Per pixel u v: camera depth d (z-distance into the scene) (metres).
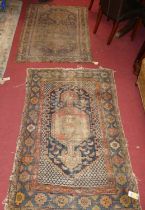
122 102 2.60
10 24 3.40
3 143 2.24
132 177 2.08
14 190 1.97
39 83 2.71
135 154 2.22
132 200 1.95
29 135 2.30
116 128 2.39
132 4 2.97
